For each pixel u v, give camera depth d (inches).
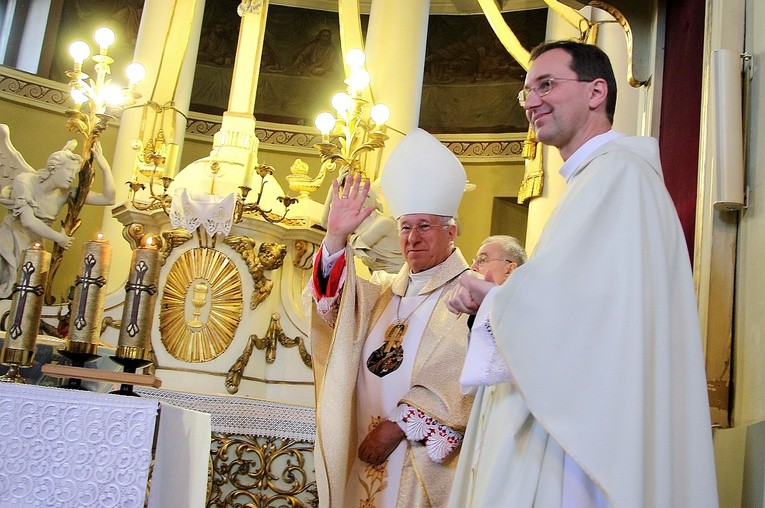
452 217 131.7
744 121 117.3
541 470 82.7
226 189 203.5
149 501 110.6
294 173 212.2
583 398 80.3
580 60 95.9
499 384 90.3
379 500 118.9
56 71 407.5
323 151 183.2
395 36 289.1
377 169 242.8
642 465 77.8
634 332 80.9
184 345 180.4
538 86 96.4
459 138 419.2
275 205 207.5
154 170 203.0
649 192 87.4
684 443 82.4
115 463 100.4
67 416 100.2
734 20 121.0
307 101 431.5
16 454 98.2
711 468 82.3
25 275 119.3
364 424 124.3
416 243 129.7
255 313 185.2
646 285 82.7
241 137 212.5
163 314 181.2
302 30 439.2
